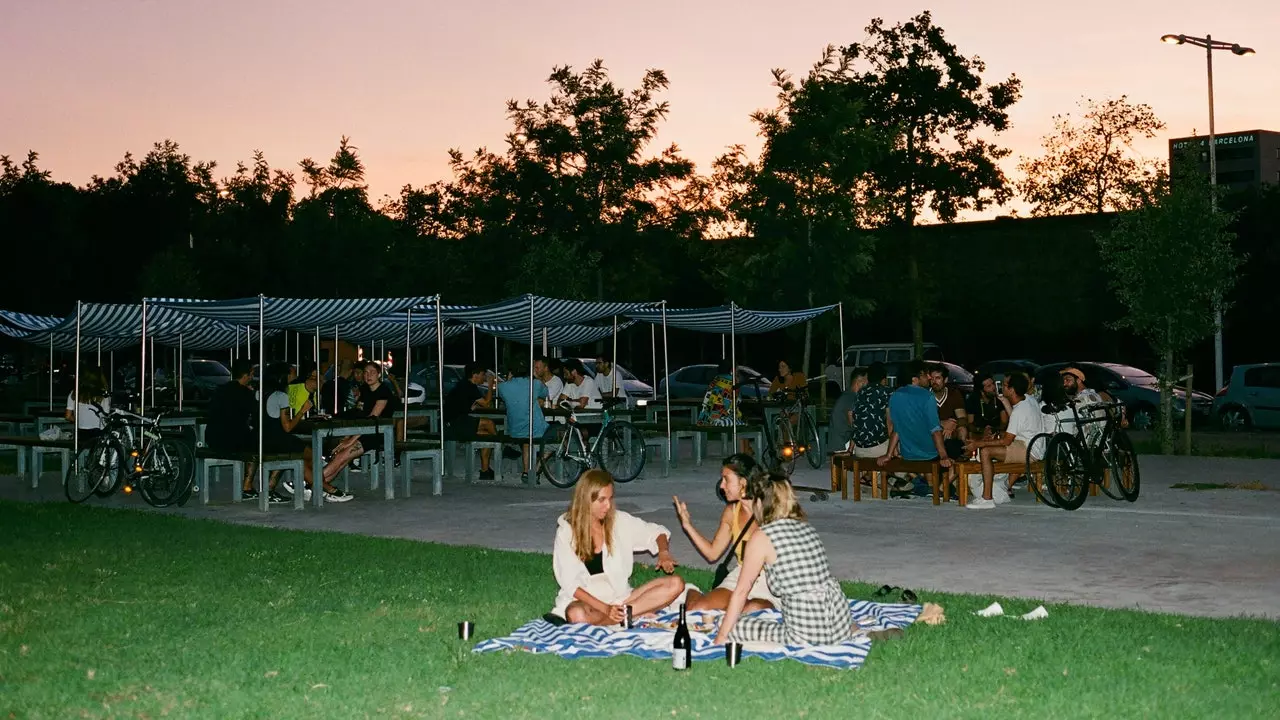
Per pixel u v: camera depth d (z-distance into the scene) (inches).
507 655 269.9
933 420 542.9
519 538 469.4
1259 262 1510.8
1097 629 288.0
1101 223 1675.7
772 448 734.5
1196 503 536.1
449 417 692.1
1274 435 1040.2
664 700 232.4
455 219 1569.9
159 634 292.2
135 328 788.6
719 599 308.3
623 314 758.5
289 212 1980.8
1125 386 1149.1
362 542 446.0
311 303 594.9
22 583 361.4
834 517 509.7
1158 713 221.3
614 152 1400.1
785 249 1156.5
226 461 584.4
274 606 326.0
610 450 656.4
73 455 671.1
